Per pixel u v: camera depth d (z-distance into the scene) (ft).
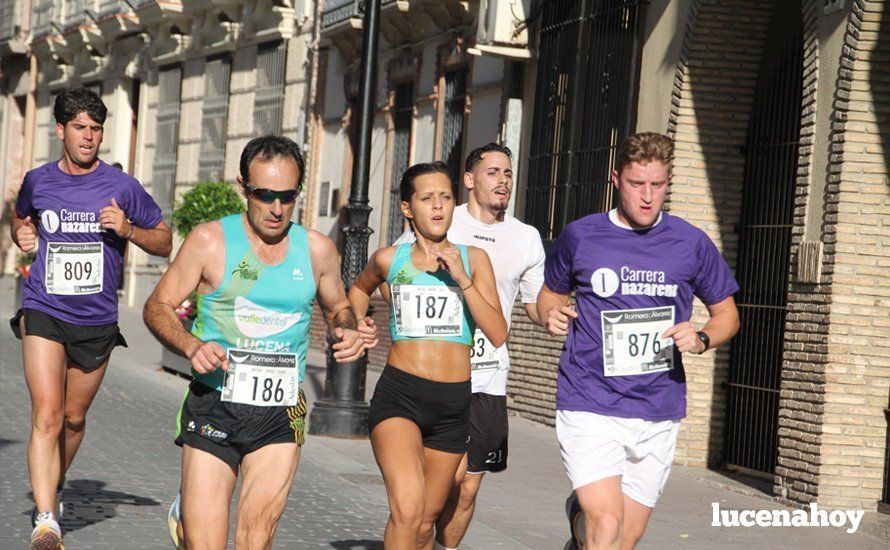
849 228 86.94
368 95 111.55
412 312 52.90
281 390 46.09
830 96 88.79
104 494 76.95
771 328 102.58
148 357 168.35
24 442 93.56
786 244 101.50
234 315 45.83
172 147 260.42
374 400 53.11
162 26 264.31
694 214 106.83
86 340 62.49
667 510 86.53
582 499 50.29
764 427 102.73
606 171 122.01
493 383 60.80
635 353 50.98
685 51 107.24
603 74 123.85
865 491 87.51
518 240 62.85
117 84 286.05
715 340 51.31
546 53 136.56
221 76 242.17
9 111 348.59
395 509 50.78
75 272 62.08
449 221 53.57
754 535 79.61
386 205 183.32
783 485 91.04
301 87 213.87
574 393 51.39
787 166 102.37
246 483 45.91
